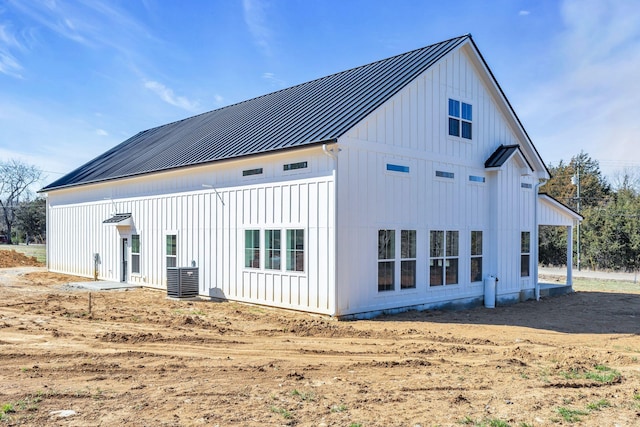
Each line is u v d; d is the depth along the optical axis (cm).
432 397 624
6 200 7231
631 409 584
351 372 750
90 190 2278
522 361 841
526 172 1780
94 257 2198
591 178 4991
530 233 1845
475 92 1656
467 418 545
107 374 718
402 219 1371
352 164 1241
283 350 901
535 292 1845
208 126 2117
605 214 3234
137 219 1950
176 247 1745
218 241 1569
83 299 1570
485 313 1465
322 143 1199
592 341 1058
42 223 6644
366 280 1271
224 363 792
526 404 598
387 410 571
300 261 1294
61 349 876
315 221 1252
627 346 1005
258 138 1492
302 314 1279
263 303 1404
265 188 1403
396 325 1176
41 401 588
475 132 1648
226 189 1540
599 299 1848
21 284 2000
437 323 1237
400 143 1375
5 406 559
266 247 1399
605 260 3209
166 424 518
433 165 1480
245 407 574
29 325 1100
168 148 2039
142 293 1744
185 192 1709
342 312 1212
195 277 1627
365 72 1695
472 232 1616
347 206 1225
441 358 858
